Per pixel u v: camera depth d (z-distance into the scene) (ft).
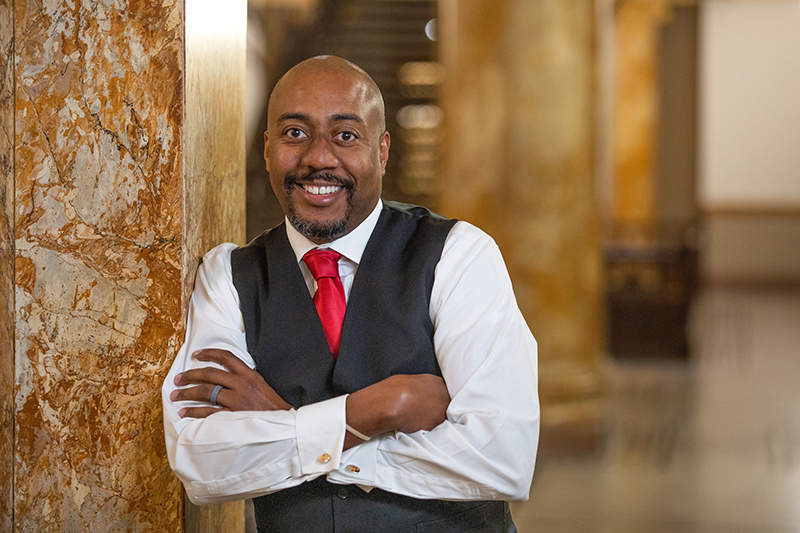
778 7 49.06
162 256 5.31
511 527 5.57
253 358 5.15
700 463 16.16
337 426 4.61
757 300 45.88
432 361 5.01
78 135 5.34
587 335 18.16
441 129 18.58
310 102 4.86
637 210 40.57
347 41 30.17
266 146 5.33
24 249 5.42
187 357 5.16
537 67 17.30
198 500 4.76
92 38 5.28
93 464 5.45
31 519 5.53
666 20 45.16
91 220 5.37
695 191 48.65
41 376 5.47
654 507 13.55
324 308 5.09
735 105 50.37
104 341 5.40
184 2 5.22
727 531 12.42
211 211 5.99
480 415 4.67
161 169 5.27
